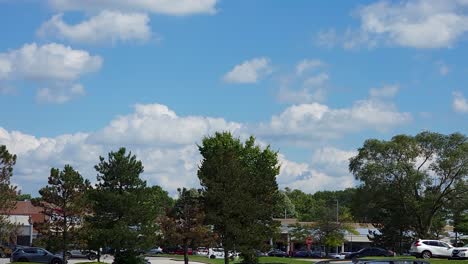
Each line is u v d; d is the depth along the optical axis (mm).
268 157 76938
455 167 81062
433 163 82062
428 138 82250
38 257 61938
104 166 47531
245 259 48438
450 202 81562
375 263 22891
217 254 86625
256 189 50406
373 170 81500
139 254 47656
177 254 95562
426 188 82938
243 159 76000
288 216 150250
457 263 52656
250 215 46062
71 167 46531
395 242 85875
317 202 186625
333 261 24250
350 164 85000
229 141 76812
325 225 107688
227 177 46188
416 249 62000
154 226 47875
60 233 46188
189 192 53562
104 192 46062
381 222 87125
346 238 112938
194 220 53188
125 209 46094
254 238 45844
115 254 47156
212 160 47469
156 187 57625
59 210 46031
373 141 83438
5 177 38938
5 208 38781
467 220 92438
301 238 108562
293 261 59531
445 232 100062
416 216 83625
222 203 45344
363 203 83812
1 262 61781
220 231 46469
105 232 44844
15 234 39781
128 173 47438
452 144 82312
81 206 45875
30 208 96438
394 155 82812
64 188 46000
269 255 98000
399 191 82312
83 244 46031
